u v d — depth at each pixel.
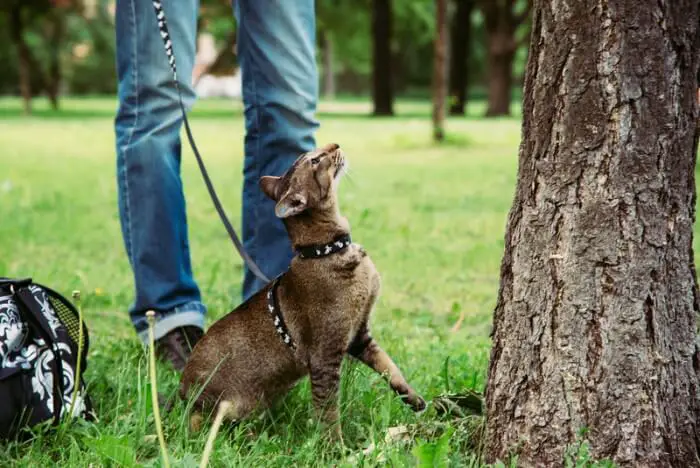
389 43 31.91
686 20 2.68
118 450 2.99
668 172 2.71
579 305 2.75
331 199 3.58
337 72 71.88
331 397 3.48
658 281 2.73
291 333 3.55
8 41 44.34
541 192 2.81
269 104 4.32
